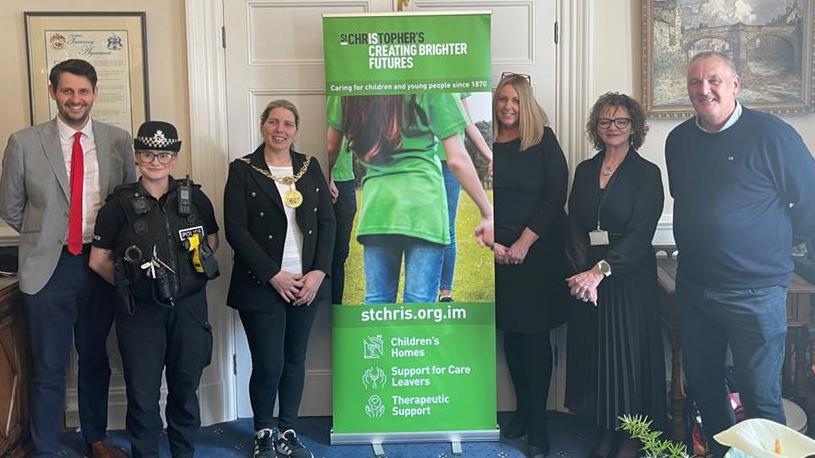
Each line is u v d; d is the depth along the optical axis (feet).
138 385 8.97
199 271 8.96
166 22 10.49
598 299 9.50
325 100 10.72
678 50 10.14
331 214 9.81
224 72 10.63
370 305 10.18
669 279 9.82
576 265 9.73
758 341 8.87
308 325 9.86
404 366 10.24
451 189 10.02
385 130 9.96
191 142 10.58
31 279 9.18
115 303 9.40
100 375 9.82
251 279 9.50
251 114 10.73
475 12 9.80
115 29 10.39
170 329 9.08
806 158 8.66
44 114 10.43
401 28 9.82
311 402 11.26
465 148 9.96
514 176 9.98
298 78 10.69
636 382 9.47
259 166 9.51
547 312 9.93
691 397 9.53
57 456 10.04
